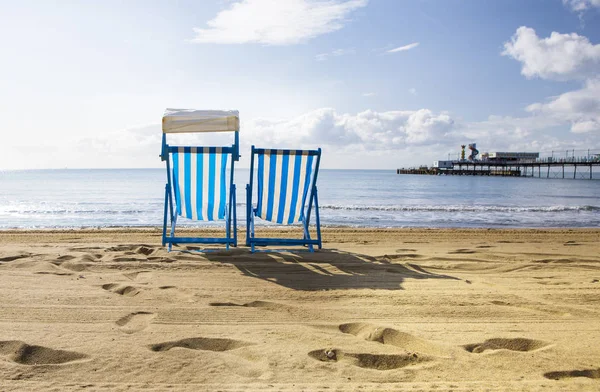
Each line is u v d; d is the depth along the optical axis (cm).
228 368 219
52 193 2472
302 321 296
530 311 326
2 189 2950
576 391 198
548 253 588
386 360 236
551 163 7081
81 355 231
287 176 576
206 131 562
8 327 271
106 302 330
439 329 284
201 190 579
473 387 202
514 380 210
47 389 192
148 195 2286
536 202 2012
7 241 661
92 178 5872
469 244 678
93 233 791
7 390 189
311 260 516
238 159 565
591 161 6322
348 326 293
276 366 221
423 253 577
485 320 304
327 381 206
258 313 313
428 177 7369
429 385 204
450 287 396
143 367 217
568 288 396
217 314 308
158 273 436
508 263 512
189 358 229
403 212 1450
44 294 347
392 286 396
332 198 2286
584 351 248
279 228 927
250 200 582
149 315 304
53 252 531
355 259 527
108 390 193
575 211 1526
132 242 651
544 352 246
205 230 859
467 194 2659
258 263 494
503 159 8994
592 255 577
